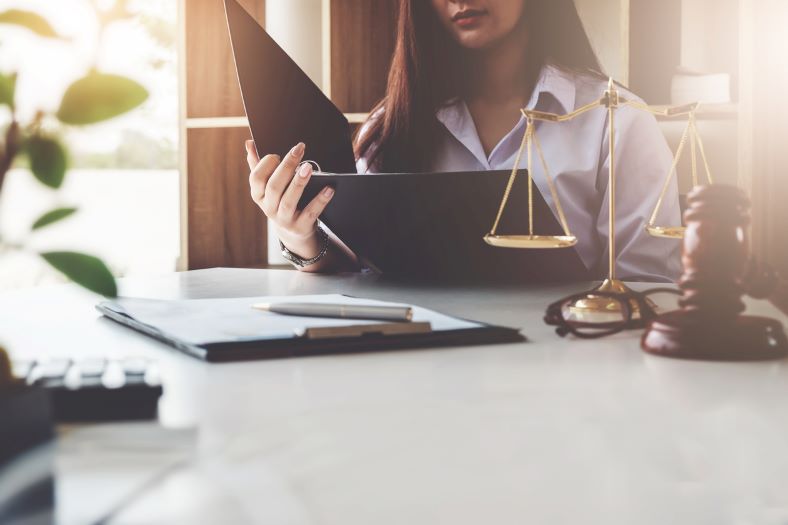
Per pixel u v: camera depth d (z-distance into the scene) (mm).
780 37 2234
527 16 2088
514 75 2121
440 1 2121
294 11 2717
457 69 2145
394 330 673
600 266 1897
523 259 1196
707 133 2416
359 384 537
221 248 2754
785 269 2199
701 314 626
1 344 349
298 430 422
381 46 2609
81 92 332
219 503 316
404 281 1216
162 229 3893
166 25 3467
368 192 1150
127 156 3896
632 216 1863
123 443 396
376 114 2266
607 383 539
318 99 1376
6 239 340
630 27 2463
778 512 311
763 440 404
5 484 305
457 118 2143
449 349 667
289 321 733
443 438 408
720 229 625
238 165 2725
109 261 359
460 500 321
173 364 605
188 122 2740
